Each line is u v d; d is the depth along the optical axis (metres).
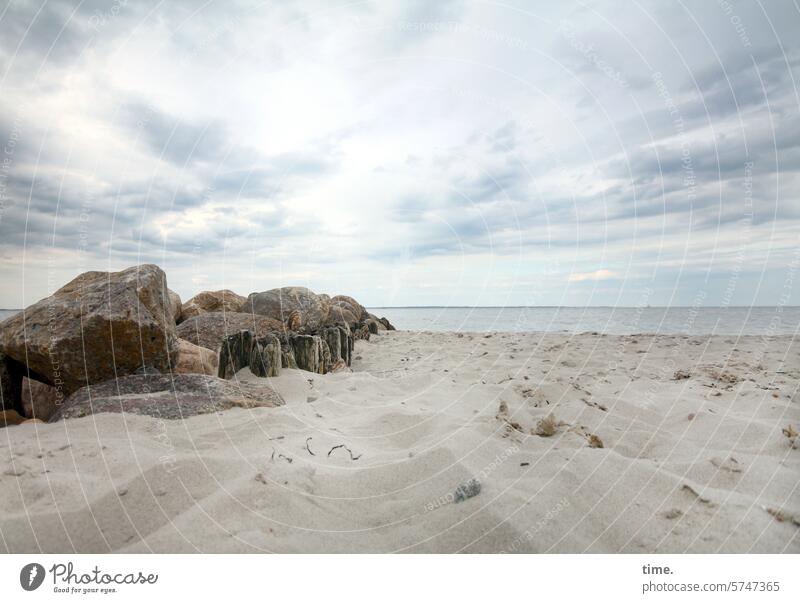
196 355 5.89
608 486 2.76
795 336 9.56
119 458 2.93
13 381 4.67
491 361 7.53
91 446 3.10
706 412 4.10
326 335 7.54
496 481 2.84
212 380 4.71
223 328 8.30
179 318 9.87
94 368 4.59
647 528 2.40
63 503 2.46
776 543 2.25
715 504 2.54
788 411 4.02
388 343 10.84
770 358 6.95
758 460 3.04
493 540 2.33
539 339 10.30
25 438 3.25
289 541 2.33
